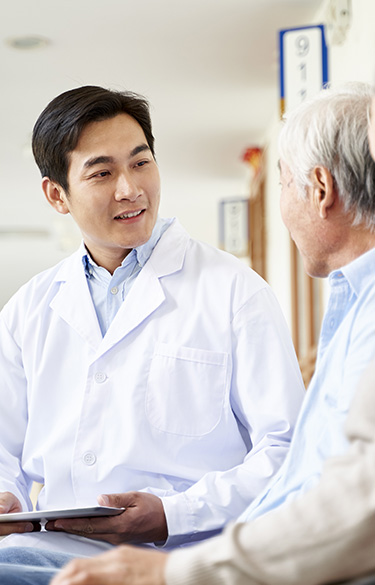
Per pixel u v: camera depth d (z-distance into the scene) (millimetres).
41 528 1964
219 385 2025
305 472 1438
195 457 2020
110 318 2170
